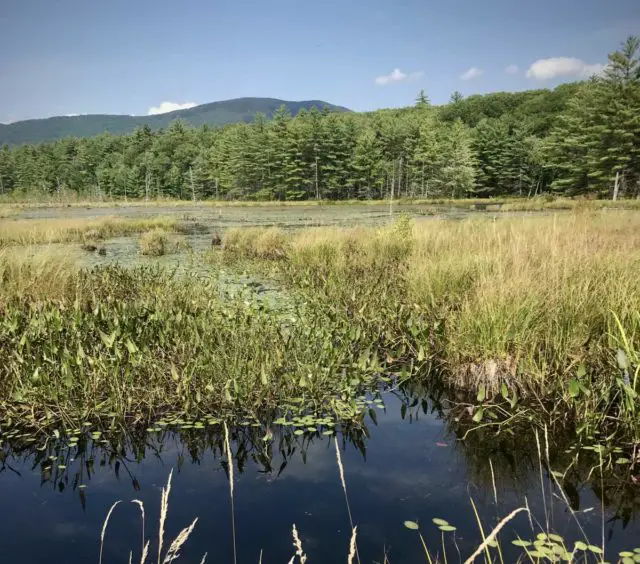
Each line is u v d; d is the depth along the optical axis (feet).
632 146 127.54
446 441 11.14
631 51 125.59
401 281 22.76
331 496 9.02
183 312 17.69
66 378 12.07
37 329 15.29
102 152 336.90
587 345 13.47
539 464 10.00
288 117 226.79
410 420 12.30
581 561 6.97
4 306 17.85
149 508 8.73
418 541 7.61
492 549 7.37
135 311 17.06
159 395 12.65
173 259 40.06
